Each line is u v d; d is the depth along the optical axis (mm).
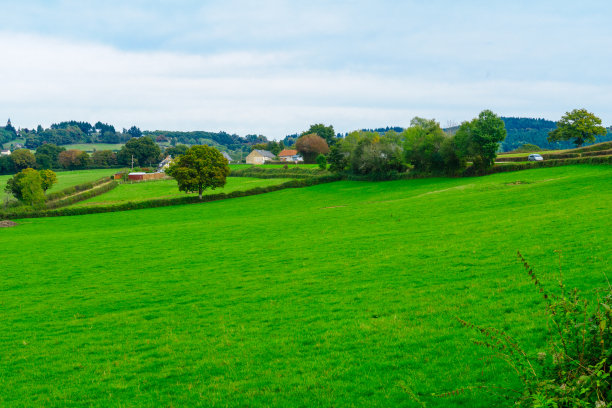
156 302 26000
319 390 12609
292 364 14867
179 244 47156
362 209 63375
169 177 177125
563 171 79500
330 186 114125
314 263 31219
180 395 13547
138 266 37188
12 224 86062
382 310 19281
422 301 19688
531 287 18938
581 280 18578
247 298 24234
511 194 56344
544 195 51625
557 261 22344
